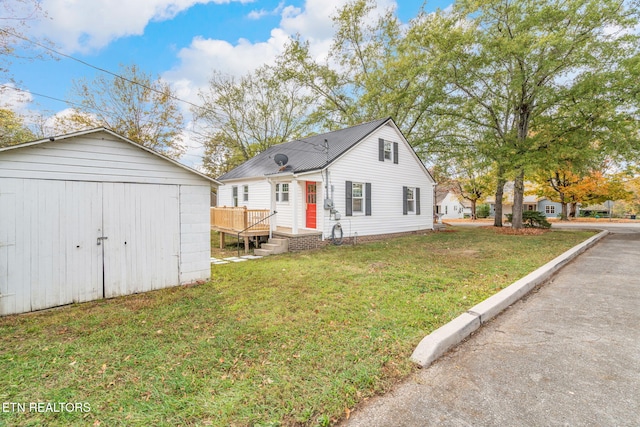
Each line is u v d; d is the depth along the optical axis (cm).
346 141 1229
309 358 288
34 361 293
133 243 517
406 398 231
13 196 414
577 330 350
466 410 216
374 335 334
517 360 286
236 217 1010
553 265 659
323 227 1084
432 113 1625
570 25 1252
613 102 1165
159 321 393
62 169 450
